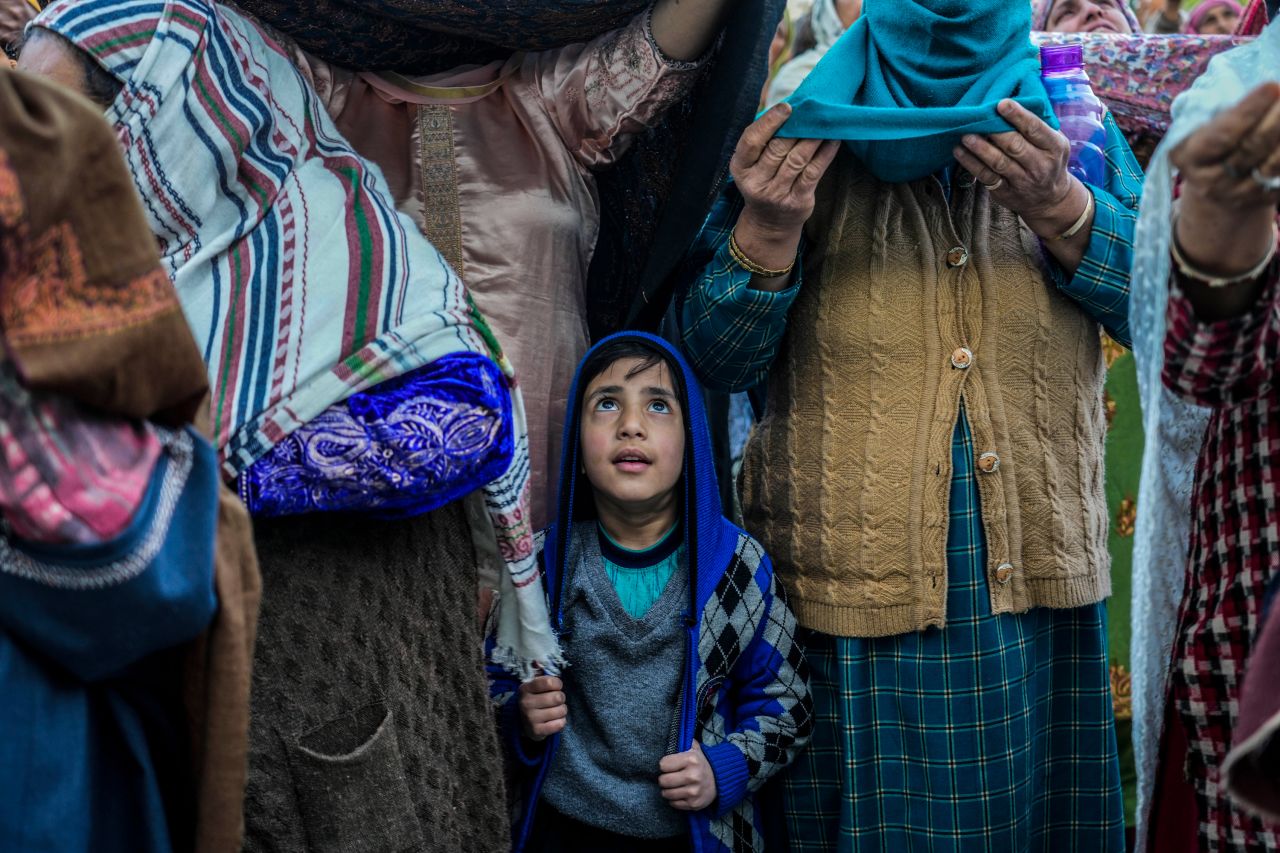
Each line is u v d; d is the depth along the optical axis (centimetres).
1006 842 177
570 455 183
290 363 130
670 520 188
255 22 163
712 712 180
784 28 327
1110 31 280
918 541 174
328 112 172
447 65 187
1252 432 125
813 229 185
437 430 130
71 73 129
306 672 130
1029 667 179
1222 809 126
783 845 190
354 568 136
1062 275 179
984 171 169
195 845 103
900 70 174
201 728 102
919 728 177
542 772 175
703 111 181
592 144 186
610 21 181
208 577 95
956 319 176
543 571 185
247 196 138
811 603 183
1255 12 245
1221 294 113
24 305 86
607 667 179
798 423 185
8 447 86
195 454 98
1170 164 122
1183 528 143
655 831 174
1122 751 264
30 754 92
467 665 150
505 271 182
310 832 127
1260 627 118
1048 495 177
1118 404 262
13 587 90
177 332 94
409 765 138
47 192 86
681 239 183
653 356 184
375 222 143
